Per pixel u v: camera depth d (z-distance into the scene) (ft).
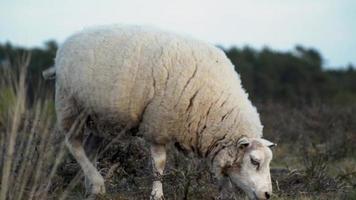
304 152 79.51
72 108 63.46
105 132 64.18
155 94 58.90
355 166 77.05
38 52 190.70
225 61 61.52
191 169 62.95
